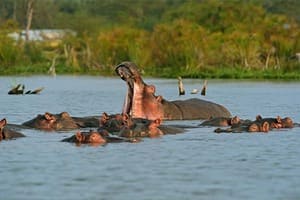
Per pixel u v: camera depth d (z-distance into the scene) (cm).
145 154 7575
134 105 10412
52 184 6197
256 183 6247
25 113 12475
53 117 9688
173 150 7838
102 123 9419
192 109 11144
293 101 15512
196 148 7988
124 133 8762
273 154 7631
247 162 7181
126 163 7088
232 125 9612
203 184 6203
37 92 18312
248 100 15838
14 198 5728
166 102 10956
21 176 6512
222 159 7325
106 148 7944
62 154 7581
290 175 6562
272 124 9700
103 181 6306
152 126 8869
